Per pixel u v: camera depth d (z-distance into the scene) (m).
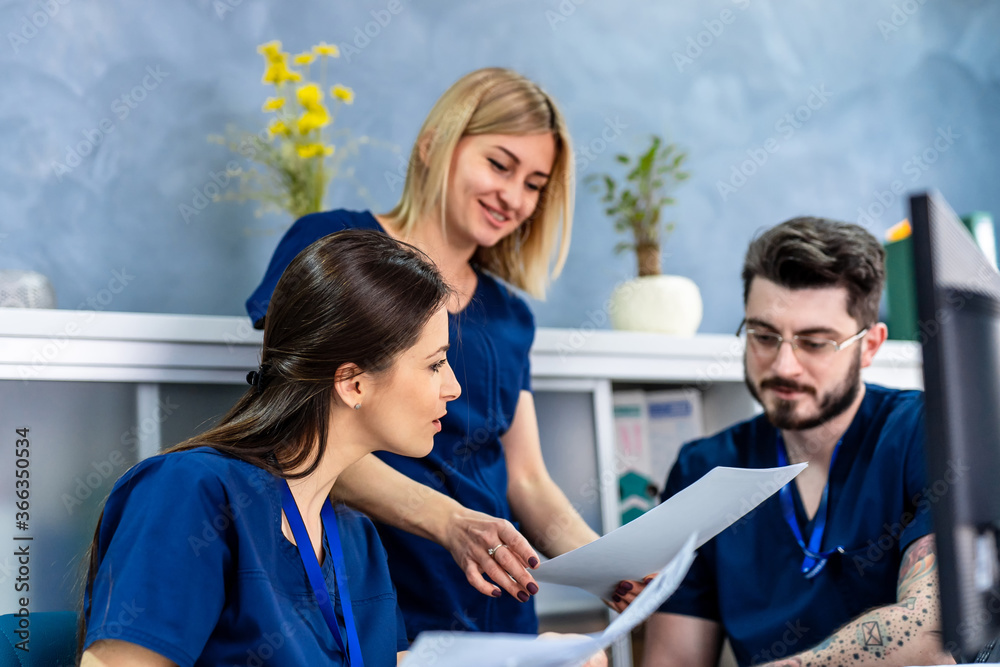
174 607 0.81
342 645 0.94
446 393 1.00
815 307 1.43
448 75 2.20
